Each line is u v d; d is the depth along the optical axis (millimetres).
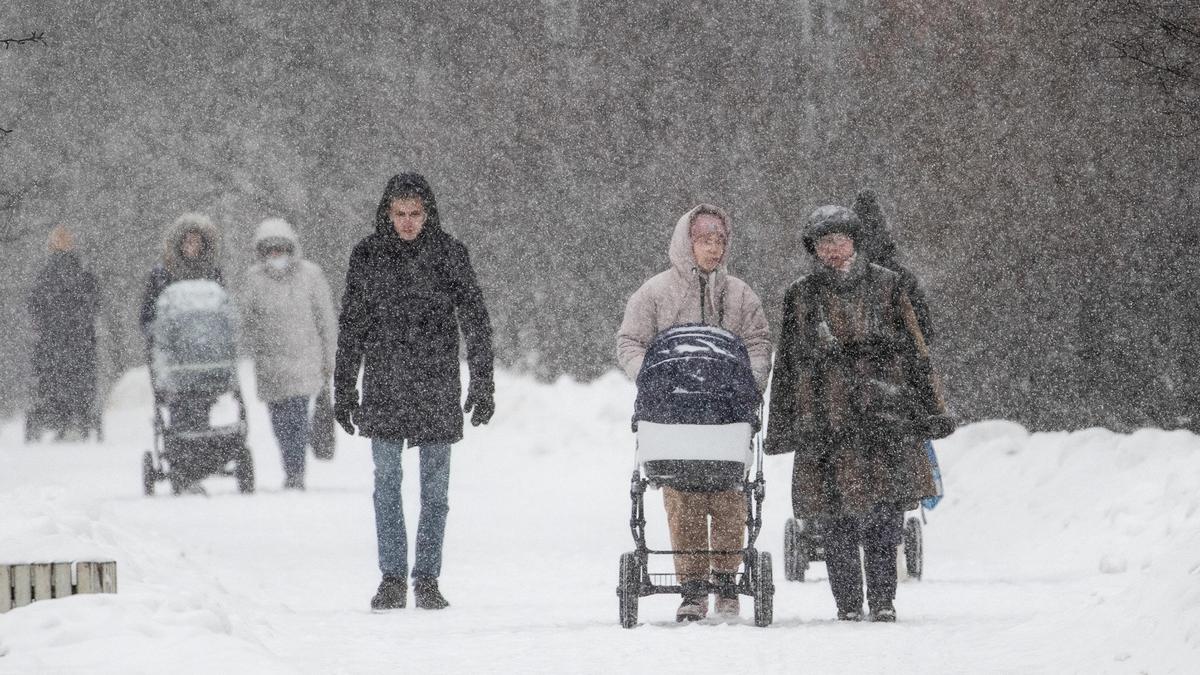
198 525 58125
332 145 134750
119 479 76875
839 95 84875
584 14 112125
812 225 33781
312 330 72625
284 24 136625
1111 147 62594
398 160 129125
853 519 33375
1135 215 61938
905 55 72312
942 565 47344
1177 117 60375
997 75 66250
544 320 110812
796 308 33812
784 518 59406
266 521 59719
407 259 38250
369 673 26078
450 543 54438
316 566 46719
